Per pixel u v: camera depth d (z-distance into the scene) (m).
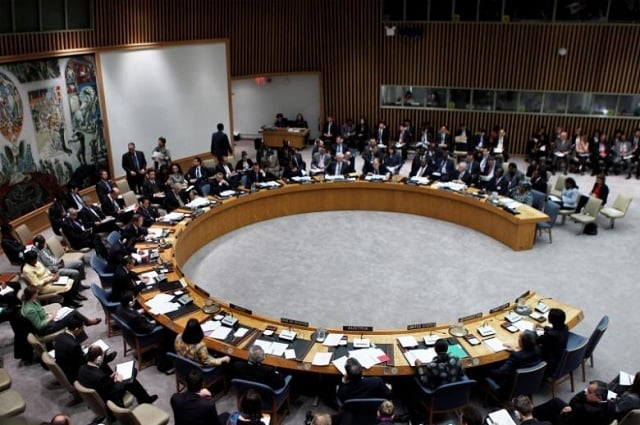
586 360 7.80
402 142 17.53
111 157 14.22
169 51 15.24
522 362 6.41
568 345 7.20
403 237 12.09
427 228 12.57
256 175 13.60
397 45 18.20
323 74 19.09
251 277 10.33
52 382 7.37
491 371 6.64
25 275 8.52
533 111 17.81
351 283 10.08
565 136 15.88
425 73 18.28
